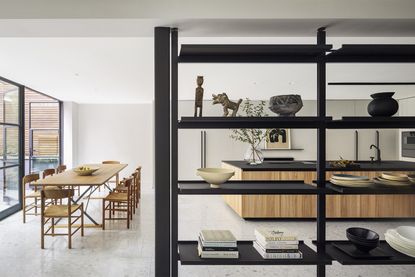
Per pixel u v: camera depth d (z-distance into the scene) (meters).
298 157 6.79
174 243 1.84
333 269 2.76
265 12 1.82
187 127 1.89
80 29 1.97
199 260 1.73
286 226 4.02
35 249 3.18
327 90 5.39
